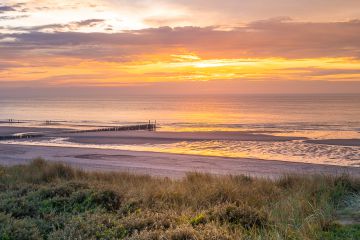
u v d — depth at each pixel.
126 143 42.56
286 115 103.25
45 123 84.75
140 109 161.38
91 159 29.41
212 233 6.30
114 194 9.59
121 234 6.70
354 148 35.62
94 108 175.62
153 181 14.07
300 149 35.69
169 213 7.80
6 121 91.12
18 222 7.05
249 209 8.01
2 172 14.99
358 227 7.05
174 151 35.62
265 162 27.55
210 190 10.09
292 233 6.55
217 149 36.72
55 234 6.55
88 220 7.23
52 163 18.77
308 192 10.53
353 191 10.91
